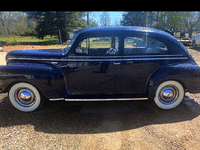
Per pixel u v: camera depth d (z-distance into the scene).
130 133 2.69
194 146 2.40
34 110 3.31
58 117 3.15
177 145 2.41
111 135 2.64
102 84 3.18
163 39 3.14
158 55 3.12
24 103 3.28
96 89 3.23
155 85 3.13
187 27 21.64
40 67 3.06
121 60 3.06
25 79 3.02
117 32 3.09
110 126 2.88
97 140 2.53
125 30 3.12
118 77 3.14
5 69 3.01
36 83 3.05
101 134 2.67
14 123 2.94
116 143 2.46
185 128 2.81
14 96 3.23
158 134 2.66
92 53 3.13
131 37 3.08
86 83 3.16
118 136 2.62
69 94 3.26
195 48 13.53
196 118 3.11
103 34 3.08
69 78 3.12
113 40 3.11
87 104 3.69
